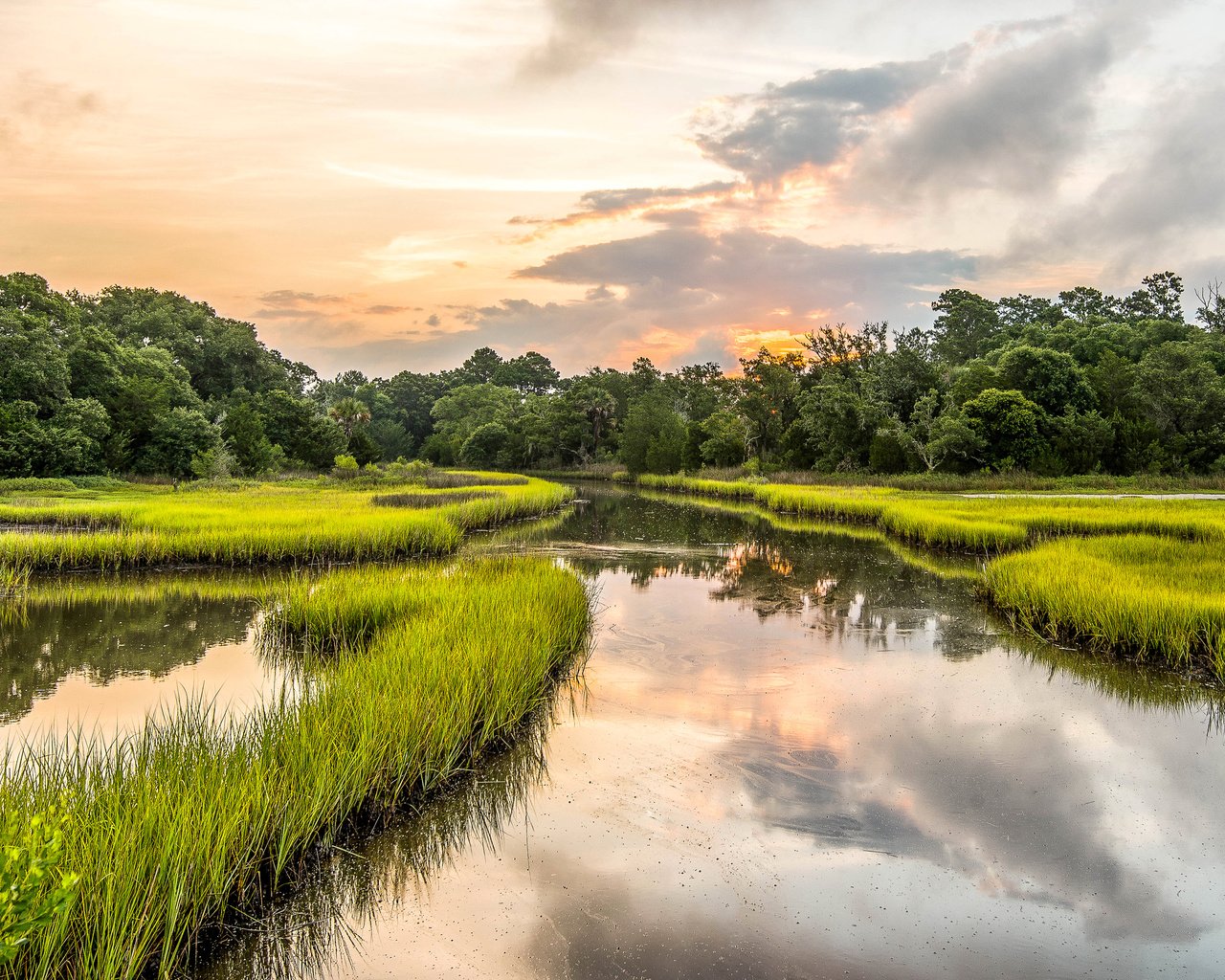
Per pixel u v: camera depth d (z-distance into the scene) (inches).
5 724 304.5
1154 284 3004.4
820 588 621.9
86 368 1747.0
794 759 279.6
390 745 242.1
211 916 176.4
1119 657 406.6
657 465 2306.8
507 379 4790.8
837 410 1847.9
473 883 200.4
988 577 575.5
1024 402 1579.7
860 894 196.9
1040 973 165.8
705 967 167.0
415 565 713.0
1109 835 227.5
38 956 143.3
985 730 308.8
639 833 227.3
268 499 1214.9
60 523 861.2
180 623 489.4
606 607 549.0
